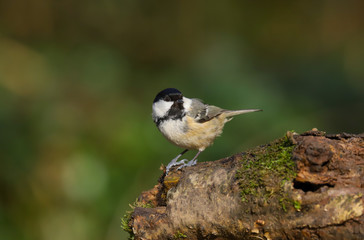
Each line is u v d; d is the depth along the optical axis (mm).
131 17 15609
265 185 4648
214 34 15992
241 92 12977
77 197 10703
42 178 10852
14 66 13031
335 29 16531
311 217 4348
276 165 4703
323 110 12836
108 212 10703
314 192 4434
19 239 10109
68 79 13320
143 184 11164
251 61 15297
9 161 10602
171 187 5766
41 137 11406
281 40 16469
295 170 4574
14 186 10500
